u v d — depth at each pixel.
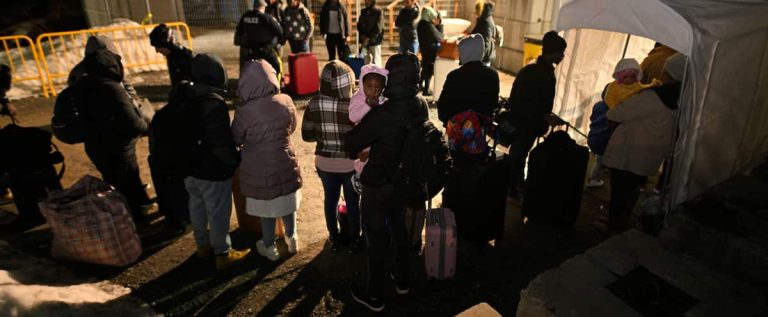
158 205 4.19
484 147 3.83
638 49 5.96
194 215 3.63
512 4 9.65
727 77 3.46
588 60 5.74
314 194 4.98
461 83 4.11
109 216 3.59
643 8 3.77
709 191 3.78
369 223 3.06
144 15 13.31
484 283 3.62
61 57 8.76
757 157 4.22
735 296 2.98
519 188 4.91
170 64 4.54
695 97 3.44
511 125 4.50
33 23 15.87
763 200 3.62
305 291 3.50
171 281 3.59
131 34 9.47
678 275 3.16
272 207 3.45
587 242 4.15
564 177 4.05
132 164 4.10
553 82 4.31
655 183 5.17
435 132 2.92
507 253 3.99
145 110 4.85
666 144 3.80
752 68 3.54
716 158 3.79
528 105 4.35
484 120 4.03
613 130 4.12
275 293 3.48
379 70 2.94
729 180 3.94
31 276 3.47
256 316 3.26
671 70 3.87
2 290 3.01
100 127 3.74
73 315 3.03
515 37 9.74
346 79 3.22
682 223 3.41
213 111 3.14
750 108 3.76
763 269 3.07
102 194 3.66
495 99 4.16
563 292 2.99
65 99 3.68
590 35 5.57
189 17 13.38
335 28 8.85
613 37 5.71
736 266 3.20
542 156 4.07
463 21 11.99
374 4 8.86
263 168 3.31
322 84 3.26
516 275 3.72
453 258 3.47
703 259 3.35
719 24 3.28
